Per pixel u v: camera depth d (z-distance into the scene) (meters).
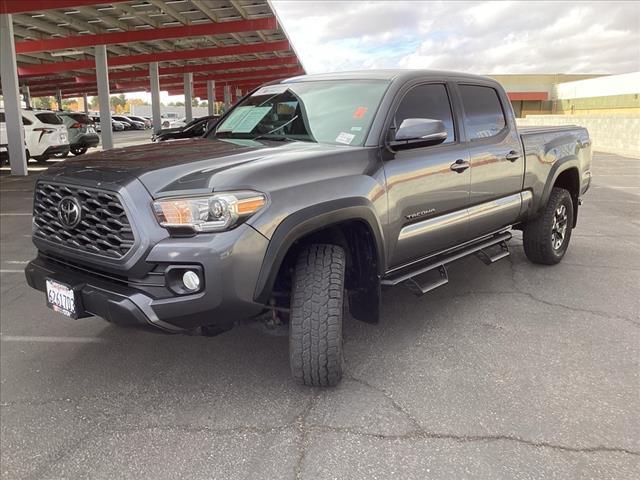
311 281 3.03
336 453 2.63
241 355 3.73
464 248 4.48
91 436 2.83
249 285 2.75
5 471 2.57
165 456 2.65
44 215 3.27
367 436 2.76
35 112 17.05
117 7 19.92
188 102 38.72
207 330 3.08
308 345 3.02
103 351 3.85
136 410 3.07
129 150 3.52
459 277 5.33
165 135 13.58
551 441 2.69
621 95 41.19
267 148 3.35
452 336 3.94
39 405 3.15
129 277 2.78
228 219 2.67
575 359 3.56
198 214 2.66
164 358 3.71
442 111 4.10
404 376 3.36
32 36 23.33
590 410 2.96
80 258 2.98
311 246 3.14
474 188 4.25
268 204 2.79
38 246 3.33
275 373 3.46
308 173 3.02
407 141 3.48
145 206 2.71
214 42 28.83
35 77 39.47
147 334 4.13
